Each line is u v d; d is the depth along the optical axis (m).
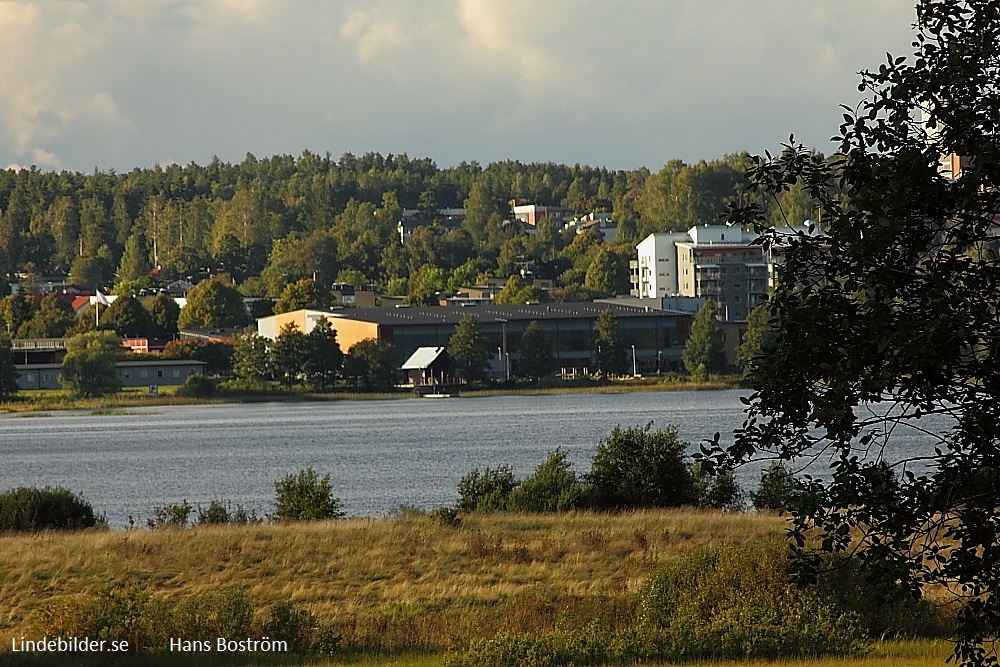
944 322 43.12
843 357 45.88
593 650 93.69
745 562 107.69
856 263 47.56
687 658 93.06
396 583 138.62
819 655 92.44
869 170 47.09
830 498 48.12
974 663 48.84
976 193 45.75
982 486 46.44
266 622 113.25
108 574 143.62
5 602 133.38
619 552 152.62
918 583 47.00
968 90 46.31
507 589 133.88
